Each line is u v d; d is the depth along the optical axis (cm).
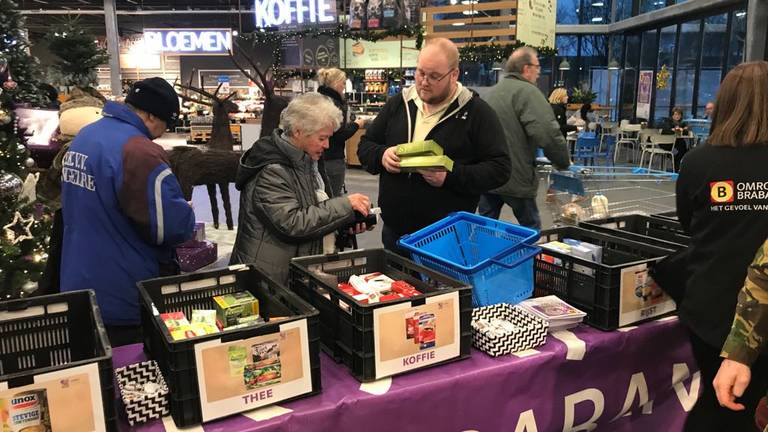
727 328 147
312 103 189
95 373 108
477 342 157
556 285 187
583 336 167
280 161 193
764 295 126
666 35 1300
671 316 184
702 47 1162
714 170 150
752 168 145
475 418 146
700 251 155
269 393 125
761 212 144
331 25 850
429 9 638
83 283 175
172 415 122
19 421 102
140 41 1906
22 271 324
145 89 178
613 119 1549
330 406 126
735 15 1051
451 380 140
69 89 633
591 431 174
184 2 2050
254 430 118
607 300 169
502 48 526
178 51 1805
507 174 234
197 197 762
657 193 355
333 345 149
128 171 167
